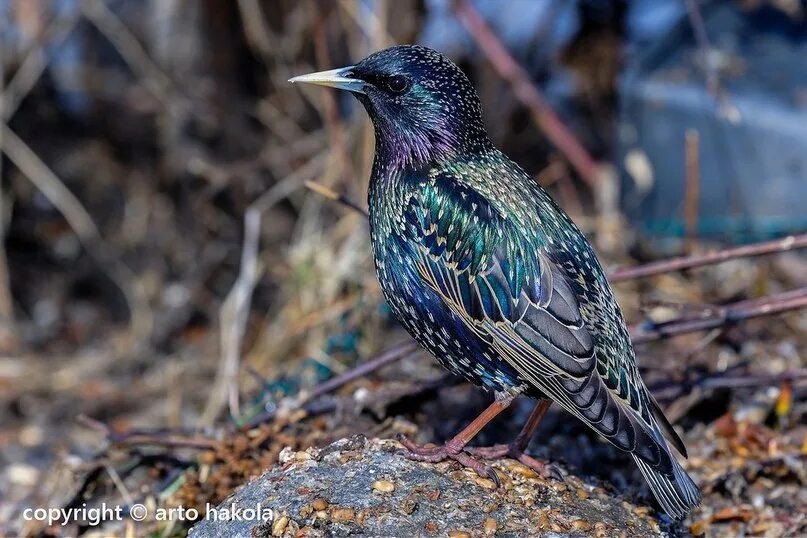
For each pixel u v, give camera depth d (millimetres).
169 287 13414
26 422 11688
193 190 13578
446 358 7465
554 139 12672
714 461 8695
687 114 12047
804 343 10500
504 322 7020
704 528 7926
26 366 12586
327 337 10898
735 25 12500
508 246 7082
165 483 8656
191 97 13508
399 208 7426
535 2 13781
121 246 13680
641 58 12539
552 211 7355
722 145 11953
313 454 7082
